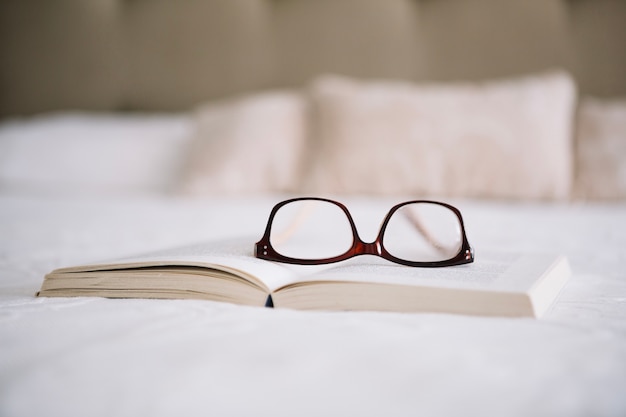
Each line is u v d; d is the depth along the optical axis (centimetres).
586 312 54
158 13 200
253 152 158
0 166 173
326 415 37
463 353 43
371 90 159
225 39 197
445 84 185
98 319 49
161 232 100
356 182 148
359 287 51
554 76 156
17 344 45
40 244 90
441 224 58
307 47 192
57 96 205
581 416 38
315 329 46
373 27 188
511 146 143
